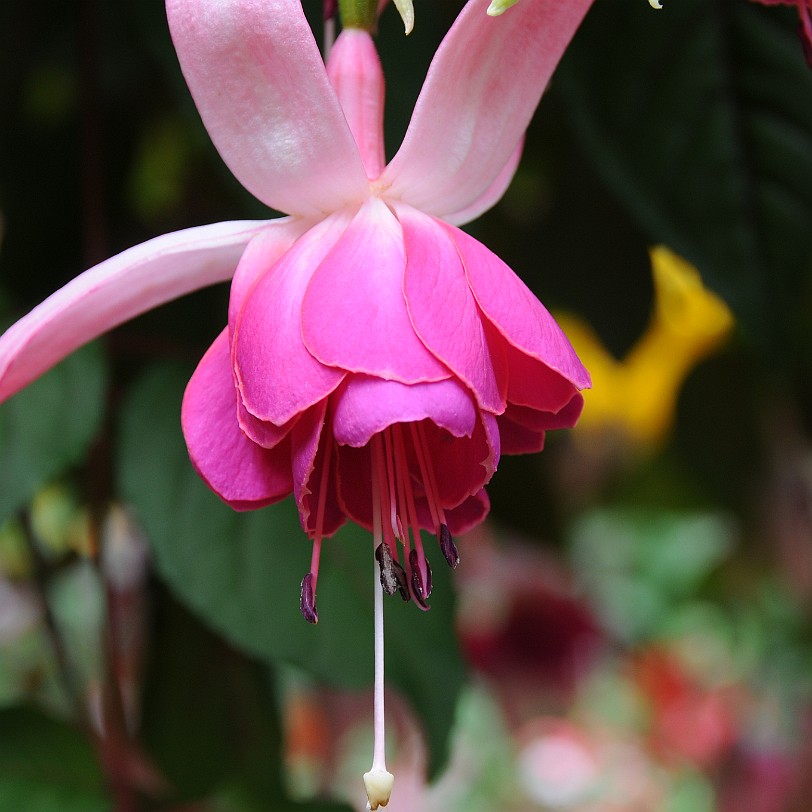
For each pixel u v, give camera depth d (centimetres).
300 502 38
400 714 85
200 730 49
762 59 43
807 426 64
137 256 39
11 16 49
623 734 155
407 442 40
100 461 47
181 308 48
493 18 38
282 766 50
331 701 107
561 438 70
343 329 38
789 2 39
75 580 78
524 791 151
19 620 96
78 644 77
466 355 38
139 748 49
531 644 90
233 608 44
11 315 45
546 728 153
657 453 79
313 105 39
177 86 44
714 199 44
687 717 123
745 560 100
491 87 39
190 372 45
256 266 39
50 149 50
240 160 39
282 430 38
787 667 105
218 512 44
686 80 43
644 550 130
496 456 38
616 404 89
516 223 59
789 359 44
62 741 45
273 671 50
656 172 44
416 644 44
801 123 43
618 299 55
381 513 39
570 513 81
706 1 43
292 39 38
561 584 91
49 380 43
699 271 44
